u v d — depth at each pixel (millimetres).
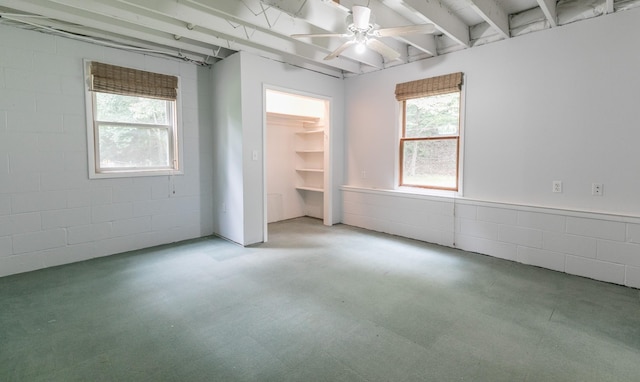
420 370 2008
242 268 3713
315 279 3410
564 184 3588
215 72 4781
